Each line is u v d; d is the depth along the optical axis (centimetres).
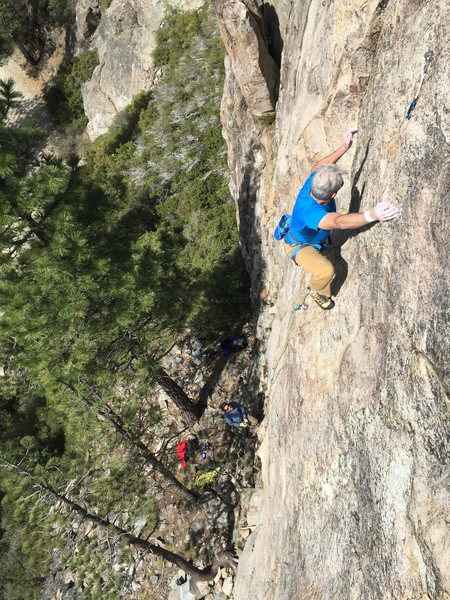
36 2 3241
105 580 1275
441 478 331
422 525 341
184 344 1577
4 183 941
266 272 1266
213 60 2078
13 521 1503
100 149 2539
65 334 930
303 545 519
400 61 454
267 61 1043
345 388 478
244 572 801
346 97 611
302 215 425
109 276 1031
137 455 1115
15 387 1124
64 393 974
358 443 438
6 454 1045
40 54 3366
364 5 530
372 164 472
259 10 1084
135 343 1086
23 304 886
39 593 1445
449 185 357
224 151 1936
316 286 486
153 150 2114
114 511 1117
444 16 393
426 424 352
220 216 1814
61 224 905
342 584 420
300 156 770
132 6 2681
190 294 1195
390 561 367
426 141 386
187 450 1333
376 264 445
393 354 400
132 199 1959
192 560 1142
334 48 618
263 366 1212
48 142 3031
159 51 2500
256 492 1051
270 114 1131
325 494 490
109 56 2784
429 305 364
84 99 2955
